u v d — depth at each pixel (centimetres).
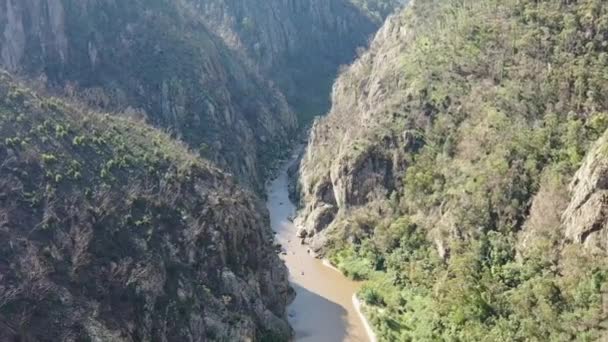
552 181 8394
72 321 6669
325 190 12562
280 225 12900
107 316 6981
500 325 7575
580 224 7525
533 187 8712
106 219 7956
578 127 9019
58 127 8919
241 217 9438
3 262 6812
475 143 9975
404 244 10244
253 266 9281
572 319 6975
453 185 9925
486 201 9038
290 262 11194
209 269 8375
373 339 8688
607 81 9594
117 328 6919
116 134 9762
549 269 7706
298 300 9850
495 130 9781
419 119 11312
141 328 7181
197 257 8369
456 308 8181
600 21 10538
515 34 11369
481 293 8062
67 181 8150
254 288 8806
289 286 9931
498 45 11512
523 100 10019
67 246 7369
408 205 10712
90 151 8900
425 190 10494
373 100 13038
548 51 10662
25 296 6606
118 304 7194
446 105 11075
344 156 11925
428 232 9981
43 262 7031
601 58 10094
